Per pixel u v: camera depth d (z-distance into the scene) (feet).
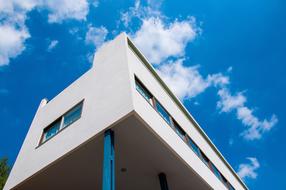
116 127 26.11
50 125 36.91
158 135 27.55
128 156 30.07
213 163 47.16
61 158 29.04
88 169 30.71
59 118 36.14
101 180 32.60
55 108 38.78
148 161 30.94
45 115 39.68
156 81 38.68
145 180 33.78
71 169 30.55
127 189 35.29
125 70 30.22
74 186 33.65
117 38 37.17
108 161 23.31
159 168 32.19
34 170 31.37
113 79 30.83
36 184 32.60
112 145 25.12
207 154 46.01
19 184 32.07
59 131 32.94
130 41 36.86
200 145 44.55
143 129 26.58
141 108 26.89
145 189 35.45
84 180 32.58
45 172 30.71
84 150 28.19
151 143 28.50
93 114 29.43
